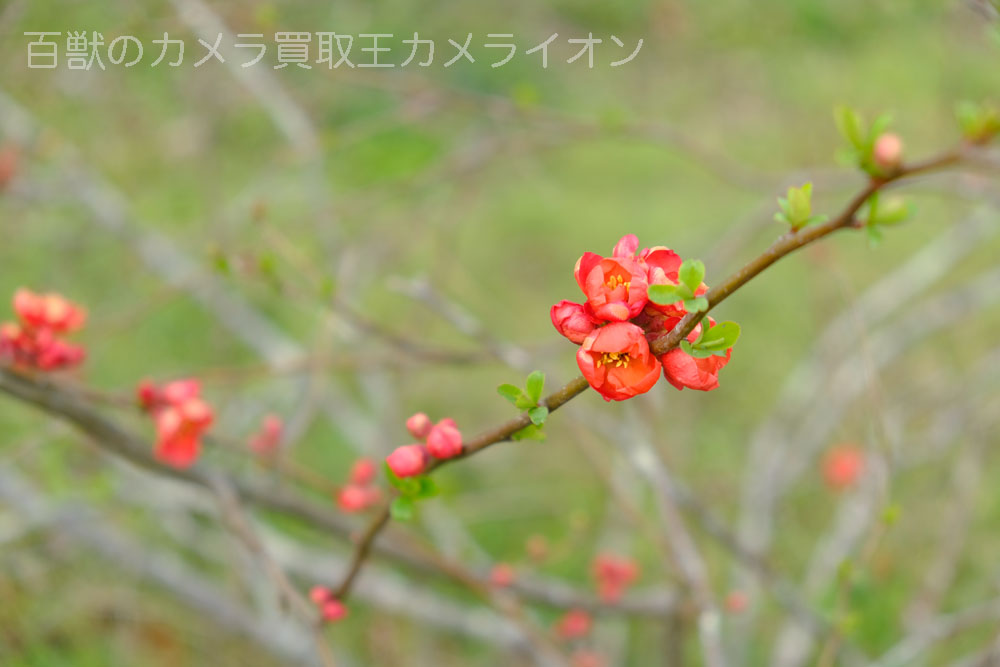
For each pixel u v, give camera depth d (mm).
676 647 2939
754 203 6309
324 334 2871
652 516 3996
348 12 5980
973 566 4094
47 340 2131
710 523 2889
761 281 5812
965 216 5703
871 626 3533
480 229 6473
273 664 3869
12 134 5016
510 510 4570
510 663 3902
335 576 3551
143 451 2389
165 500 3514
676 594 2740
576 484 4531
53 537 3559
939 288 5590
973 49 4949
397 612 3609
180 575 3441
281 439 2814
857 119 1122
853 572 2158
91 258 5438
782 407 4430
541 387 1251
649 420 2842
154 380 2678
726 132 6566
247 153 6031
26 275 5277
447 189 5582
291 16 5348
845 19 6582
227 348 5195
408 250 4855
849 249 5871
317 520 2689
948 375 4602
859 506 3711
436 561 2582
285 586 2076
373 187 5043
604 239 6410
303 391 4242
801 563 4371
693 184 6875
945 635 2986
